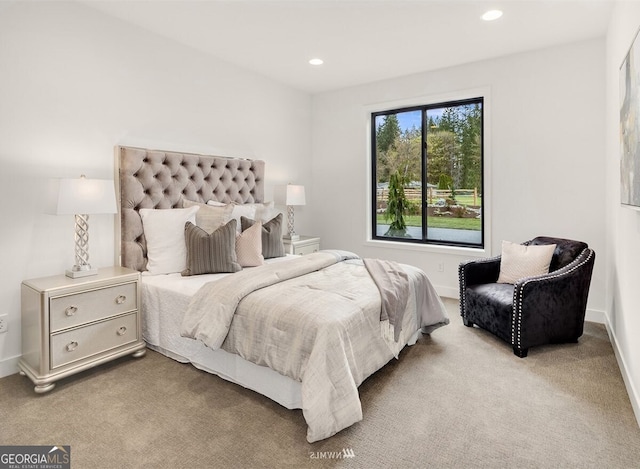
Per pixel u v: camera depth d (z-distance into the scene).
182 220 2.93
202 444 1.69
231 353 2.21
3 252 2.32
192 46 3.38
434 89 4.03
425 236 4.39
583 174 3.32
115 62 2.85
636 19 2.00
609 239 2.99
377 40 3.25
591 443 1.69
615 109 2.68
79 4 2.62
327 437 1.72
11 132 2.33
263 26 2.98
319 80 4.36
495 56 3.62
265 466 1.55
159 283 2.63
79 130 2.65
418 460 1.59
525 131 3.56
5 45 2.29
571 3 2.64
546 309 2.64
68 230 2.61
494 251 3.78
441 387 2.20
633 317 2.06
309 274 2.70
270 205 3.93
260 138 4.20
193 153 3.45
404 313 2.56
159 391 2.15
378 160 4.67
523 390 2.16
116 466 1.55
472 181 4.08
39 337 2.12
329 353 1.77
